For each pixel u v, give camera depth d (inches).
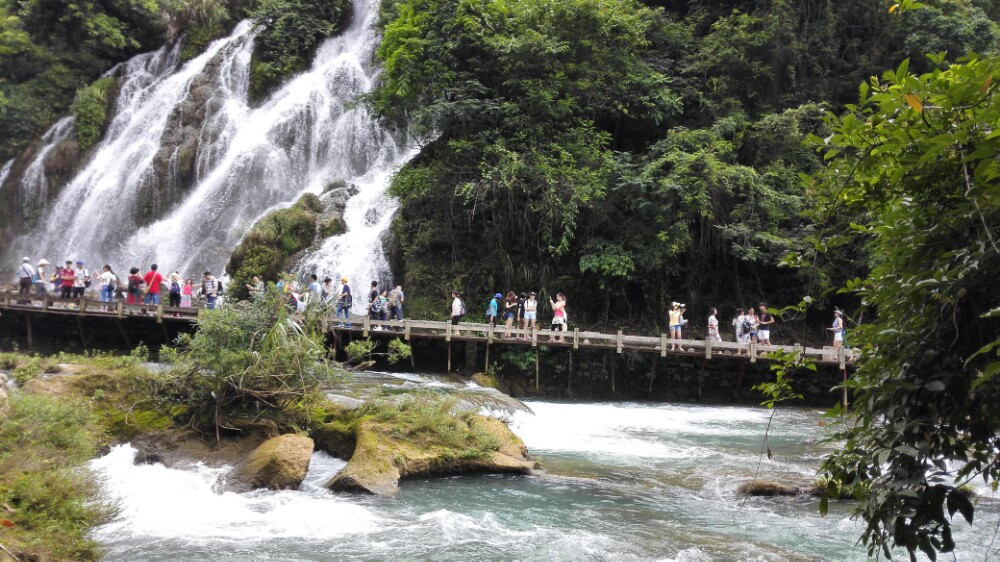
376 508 383.6
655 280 1085.8
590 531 353.4
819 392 949.2
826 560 313.6
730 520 377.4
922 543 137.6
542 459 531.2
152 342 951.6
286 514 364.5
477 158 1056.2
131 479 408.8
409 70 1058.1
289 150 1409.9
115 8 1681.8
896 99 137.4
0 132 1518.2
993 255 124.0
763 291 1134.4
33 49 1610.5
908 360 142.3
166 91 1567.4
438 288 1045.2
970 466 138.8
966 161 124.9
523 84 1046.4
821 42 1246.9
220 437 470.0
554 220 1019.3
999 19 1373.0
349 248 1141.7
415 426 480.4
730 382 986.1
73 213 1414.9
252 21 1742.1
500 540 333.7
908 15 1209.4
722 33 1198.9
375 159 1405.0
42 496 309.6
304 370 492.7
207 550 310.3
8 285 1293.1
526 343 879.1
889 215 144.6
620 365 997.2
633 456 555.5
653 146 1092.5
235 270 1133.7
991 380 132.3
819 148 156.5
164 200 1385.3
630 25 1107.9
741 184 1036.5
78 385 494.6
